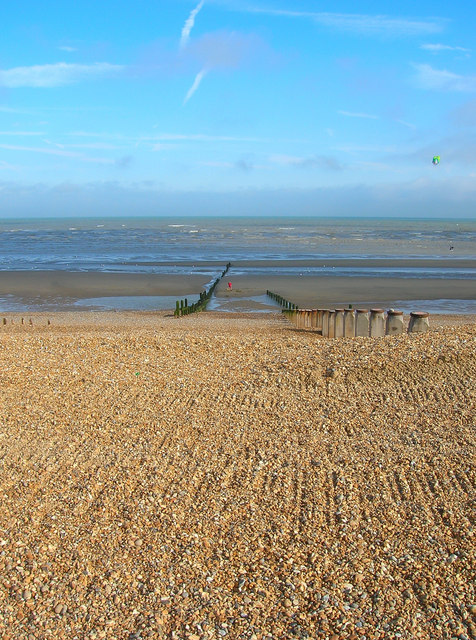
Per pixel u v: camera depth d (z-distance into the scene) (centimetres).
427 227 14238
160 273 4334
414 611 526
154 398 916
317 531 627
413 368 948
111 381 973
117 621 524
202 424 837
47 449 786
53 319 2389
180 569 580
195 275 4212
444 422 815
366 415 846
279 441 791
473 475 696
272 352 1075
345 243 7612
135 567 584
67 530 636
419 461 732
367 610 529
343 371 954
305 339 1191
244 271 4506
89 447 789
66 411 880
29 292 3397
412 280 3934
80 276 4094
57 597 551
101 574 576
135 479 719
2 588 560
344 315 1434
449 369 942
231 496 685
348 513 651
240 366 1020
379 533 620
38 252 6156
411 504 660
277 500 676
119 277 4056
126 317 2475
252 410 871
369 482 700
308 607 534
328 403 880
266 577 570
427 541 605
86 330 1816
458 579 557
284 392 916
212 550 605
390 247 6938
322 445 779
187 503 675
